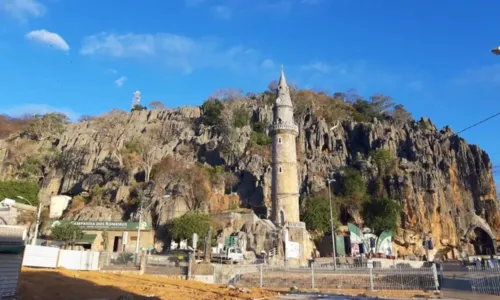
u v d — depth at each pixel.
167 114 136.25
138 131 123.38
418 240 86.62
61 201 87.31
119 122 128.75
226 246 59.09
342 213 89.31
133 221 69.62
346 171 97.12
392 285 36.00
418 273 35.97
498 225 101.88
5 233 22.67
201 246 61.78
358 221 86.31
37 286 25.88
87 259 44.00
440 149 107.38
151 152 96.12
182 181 77.88
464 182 106.56
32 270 35.59
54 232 63.09
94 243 67.00
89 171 103.06
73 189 98.75
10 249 22.28
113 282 33.34
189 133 117.06
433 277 34.72
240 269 46.62
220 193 85.19
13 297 21.94
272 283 40.94
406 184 91.56
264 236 65.19
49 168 105.81
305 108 120.75
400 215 89.25
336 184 95.75
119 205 79.19
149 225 70.56
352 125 118.94
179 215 71.12
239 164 98.31
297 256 62.28
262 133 112.50
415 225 87.94
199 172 81.81
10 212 68.81
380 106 137.38
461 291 30.39
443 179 99.62
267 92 137.12
